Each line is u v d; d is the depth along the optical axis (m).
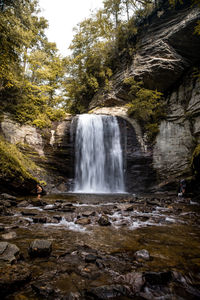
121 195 10.43
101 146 15.02
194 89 14.10
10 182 7.47
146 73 16.20
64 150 13.70
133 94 17.67
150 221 4.36
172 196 10.37
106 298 1.44
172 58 15.39
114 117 15.51
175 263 2.12
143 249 2.46
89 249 2.52
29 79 17.84
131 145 14.30
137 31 18.69
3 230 3.27
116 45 20.17
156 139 14.57
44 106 15.74
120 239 3.00
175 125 14.16
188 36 14.23
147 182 13.45
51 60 21.58
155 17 17.06
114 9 20.53
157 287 1.61
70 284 1.62
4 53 9.65
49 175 12.06
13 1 9.88
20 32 10.11
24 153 11.55
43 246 2.29
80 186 13.62
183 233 3.41
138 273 1.75
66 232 3.31
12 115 12.59
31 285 1.57
